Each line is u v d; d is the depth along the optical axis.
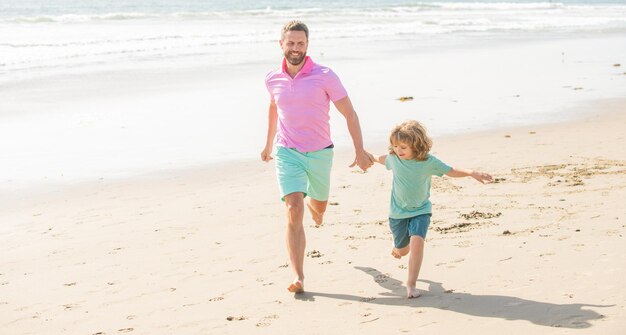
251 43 26.55
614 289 4.72
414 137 4.76
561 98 14.47
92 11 47.78
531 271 5.18
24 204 7.96
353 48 24.77
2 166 9.62
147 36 28.30
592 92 15.18
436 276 5.23
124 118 12.94
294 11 46.38
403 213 5.04
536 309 4.48
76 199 8.13
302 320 4.58
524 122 12.13
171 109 13.78
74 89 16.12
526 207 7.00
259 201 7.88
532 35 30.88
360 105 13.76
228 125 12.33
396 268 5.51
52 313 4.91
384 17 42.47
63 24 34.38
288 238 5.12
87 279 5.58
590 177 8.17
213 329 4.51
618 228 6.09
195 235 6.67
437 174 4.93
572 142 10.41
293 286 5.01
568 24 38.16
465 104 13.88
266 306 4.86
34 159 10.02
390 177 8.71
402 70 18.94
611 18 43.47
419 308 4.65
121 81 17.30
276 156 5.32
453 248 5.83
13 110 13.66
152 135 11.55
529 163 9.10
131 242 6.52
